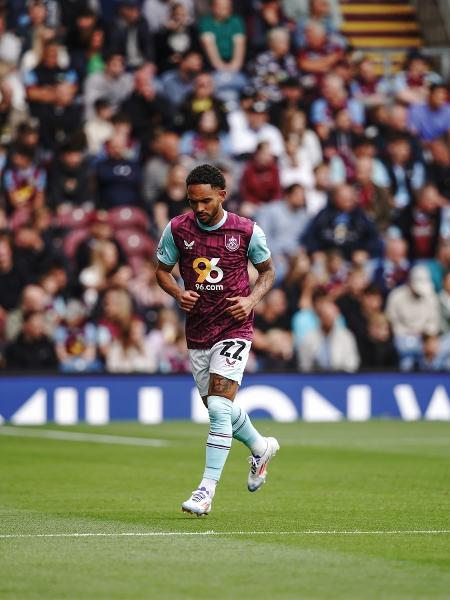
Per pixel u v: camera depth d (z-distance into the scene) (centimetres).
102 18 7506
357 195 7362
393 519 2827
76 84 7206
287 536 2517
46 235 6594
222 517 2847
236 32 7675
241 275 2831
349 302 6981
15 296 6494
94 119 7025
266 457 2977
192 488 3541
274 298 6825
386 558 2236
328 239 7144
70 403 6431
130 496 3319
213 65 7612
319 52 7844
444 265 7394
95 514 2902
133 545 2377
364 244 7194
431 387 6931
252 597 1855
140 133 7131
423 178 7619
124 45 7450
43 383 6400
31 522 2738
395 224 7412
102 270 6575
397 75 8025
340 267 7038
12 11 7212
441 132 7869
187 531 2586
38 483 3669
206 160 7131
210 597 1855
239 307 2775
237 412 2881
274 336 6781
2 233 6562
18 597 1855
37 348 6444
